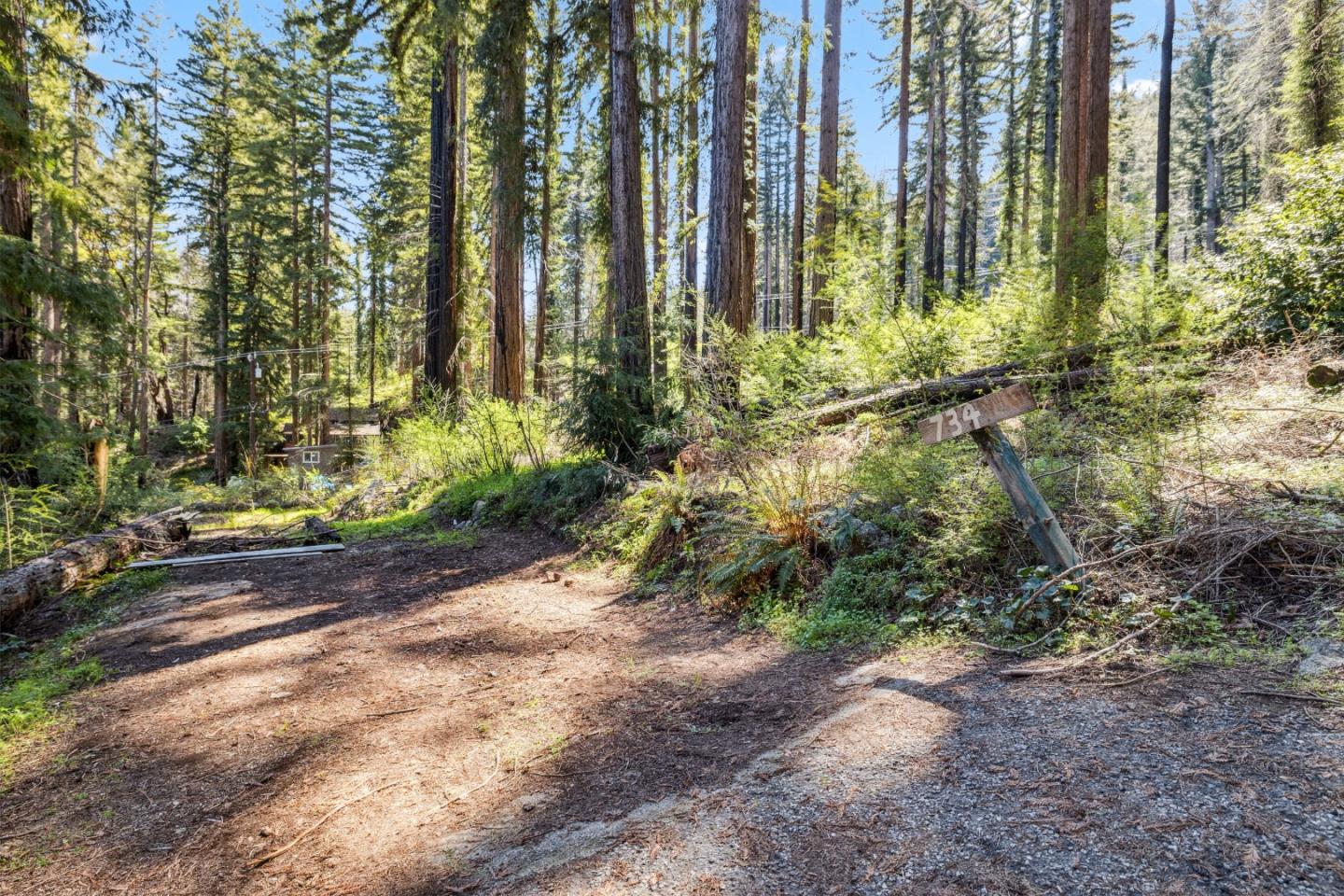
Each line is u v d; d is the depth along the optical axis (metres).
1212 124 30.72
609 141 11.38
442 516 10.62
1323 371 4.63
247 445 28.66
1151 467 3.73
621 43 9.51
